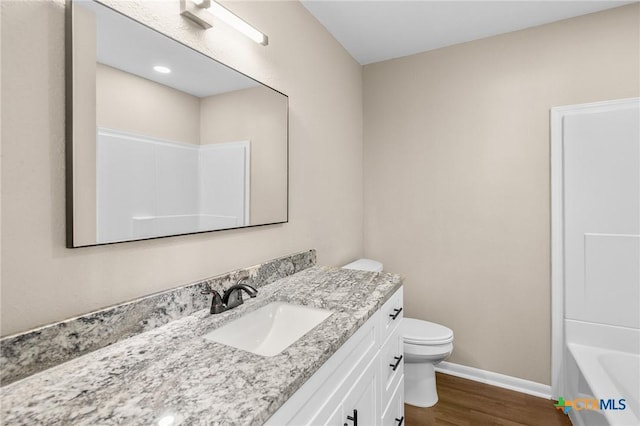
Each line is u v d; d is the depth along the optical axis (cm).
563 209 208
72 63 84
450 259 246
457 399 214
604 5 195
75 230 85
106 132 93
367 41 236
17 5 76
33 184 79
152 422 59
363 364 117
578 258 203
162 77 109
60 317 84
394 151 266
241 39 144
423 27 219
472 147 237
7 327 74
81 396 67
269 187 160
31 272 79
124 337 95
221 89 132
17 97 76
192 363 81
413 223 259
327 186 220
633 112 189
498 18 208
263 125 155
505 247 228
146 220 104
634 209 190
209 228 127
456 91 242
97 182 91
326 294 138
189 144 119
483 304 236
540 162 217
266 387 69
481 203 235
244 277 142
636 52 192
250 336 120
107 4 94
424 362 208
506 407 205
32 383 73
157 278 109
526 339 222
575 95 206
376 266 244
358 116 271
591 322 200
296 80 184
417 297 259
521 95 221
